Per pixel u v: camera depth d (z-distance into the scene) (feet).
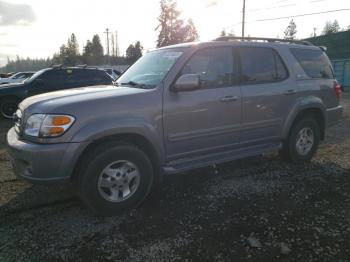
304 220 10.62
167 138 11.93
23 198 12.49
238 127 13.80
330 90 17.22
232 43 13.89
